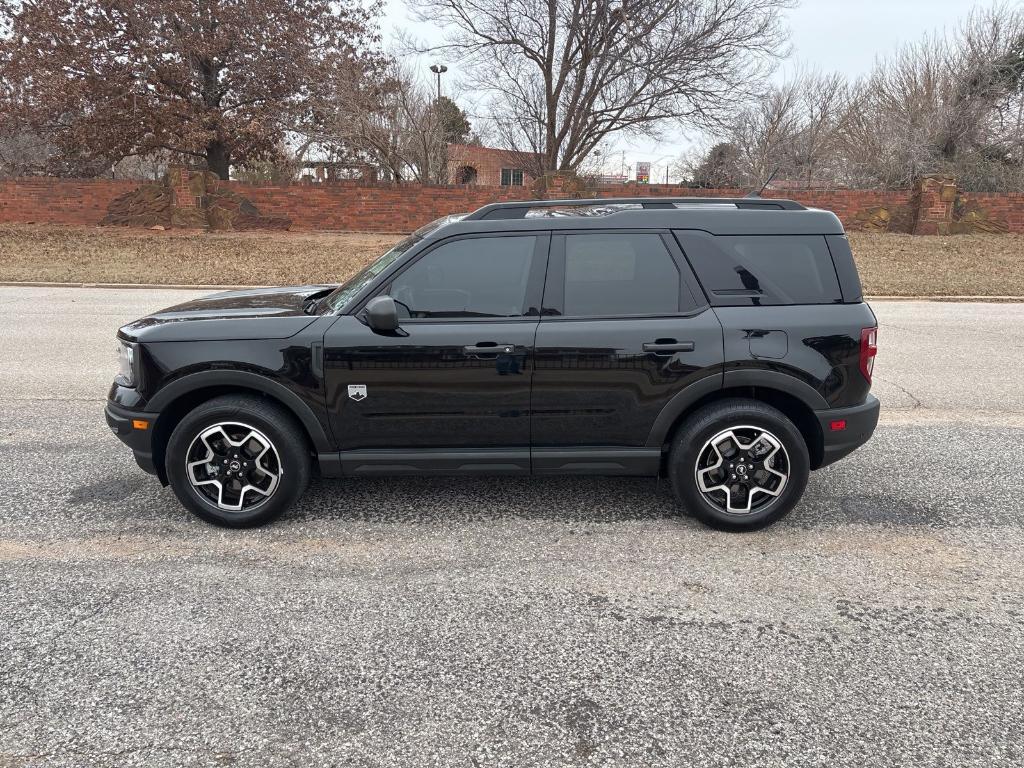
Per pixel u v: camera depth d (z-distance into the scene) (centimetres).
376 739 249
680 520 425
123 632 309
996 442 567
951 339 976
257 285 1373
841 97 3462
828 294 393
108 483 470
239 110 2495
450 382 387
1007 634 313
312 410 390
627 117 2198
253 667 287
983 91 2686
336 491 464
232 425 393
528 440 399
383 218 2072
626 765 238
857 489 475
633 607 332
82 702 266
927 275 1573
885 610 332
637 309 390
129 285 1362
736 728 256
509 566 370
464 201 2066
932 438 577
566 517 428
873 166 2830
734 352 385
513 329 385
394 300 389
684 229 392
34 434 563
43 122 2441
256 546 388
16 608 325
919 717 262
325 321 390
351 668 287
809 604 337
